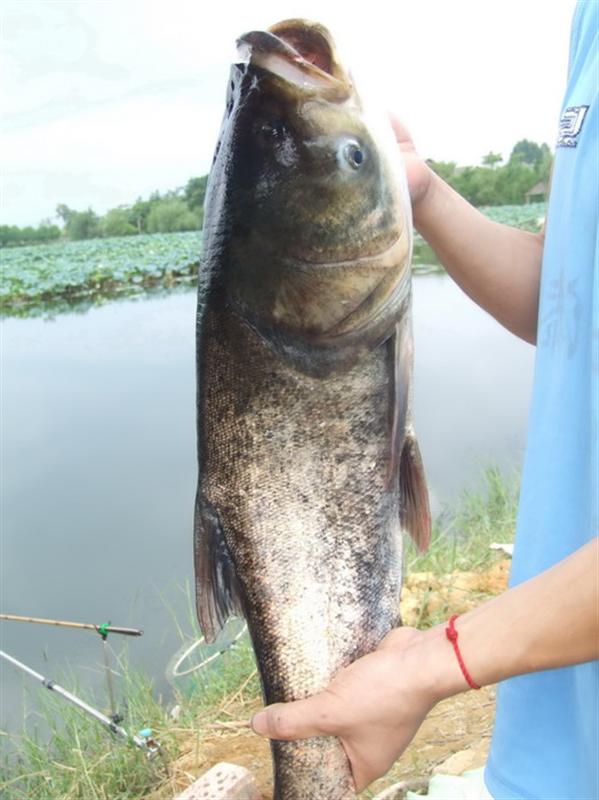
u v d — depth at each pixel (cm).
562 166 58
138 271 1134
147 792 141
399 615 63
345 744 57
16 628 218
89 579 244
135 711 159
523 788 61
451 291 724
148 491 323
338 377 60
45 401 472
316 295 59
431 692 52
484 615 51
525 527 61
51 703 166
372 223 60
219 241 62
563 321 57
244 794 119
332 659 61
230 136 62
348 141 60
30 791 143
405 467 64
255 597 62
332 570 61
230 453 62
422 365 468
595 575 45
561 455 57
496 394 403
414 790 117
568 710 60
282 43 61
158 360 579
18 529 285
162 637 206
